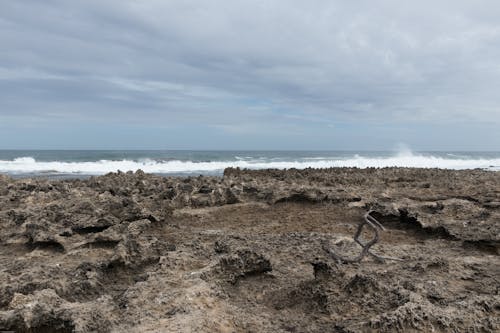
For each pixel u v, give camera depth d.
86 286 6.92
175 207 13.98
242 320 5.77
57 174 40.31
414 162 59.50
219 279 7.05
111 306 5.84
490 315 5.65
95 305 5.76
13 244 10.47
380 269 7.89
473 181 19.64
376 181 19.56
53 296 5.98
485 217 11.64
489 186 17.50
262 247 9.49
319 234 10.77
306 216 13.23
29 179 19.53
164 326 5.27
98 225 10.99
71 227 10.84
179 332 5.11
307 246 9.55
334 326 5.61
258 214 13.70
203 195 15.27
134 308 5.79
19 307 5.54
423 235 11.03
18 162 51.88
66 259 9.14
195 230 11.66
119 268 7.95
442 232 10.73
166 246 8.68
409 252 9.32
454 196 15.32
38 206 13.10
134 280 7.71
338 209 13.94
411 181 20.27
